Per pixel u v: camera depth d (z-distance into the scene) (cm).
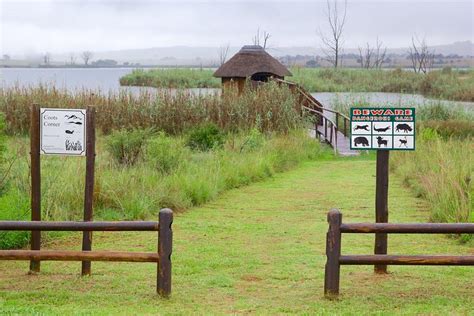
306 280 884
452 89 6756
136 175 1500
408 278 887
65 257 776
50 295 797
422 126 2719
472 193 1334
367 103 3862
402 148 862
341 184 1823
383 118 861
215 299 795
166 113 2736
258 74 3928
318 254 1033
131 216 1299
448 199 1295
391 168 2052
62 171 1393
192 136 2297
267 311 740
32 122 888
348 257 772
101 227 784
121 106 2758
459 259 754
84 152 887
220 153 2006
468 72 8631
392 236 1175
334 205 1504
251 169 1897
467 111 3728
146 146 1773
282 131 2683
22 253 777
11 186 1216
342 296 792
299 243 1117
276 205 1507
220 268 951
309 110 3053
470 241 1109
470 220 1208
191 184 1530
